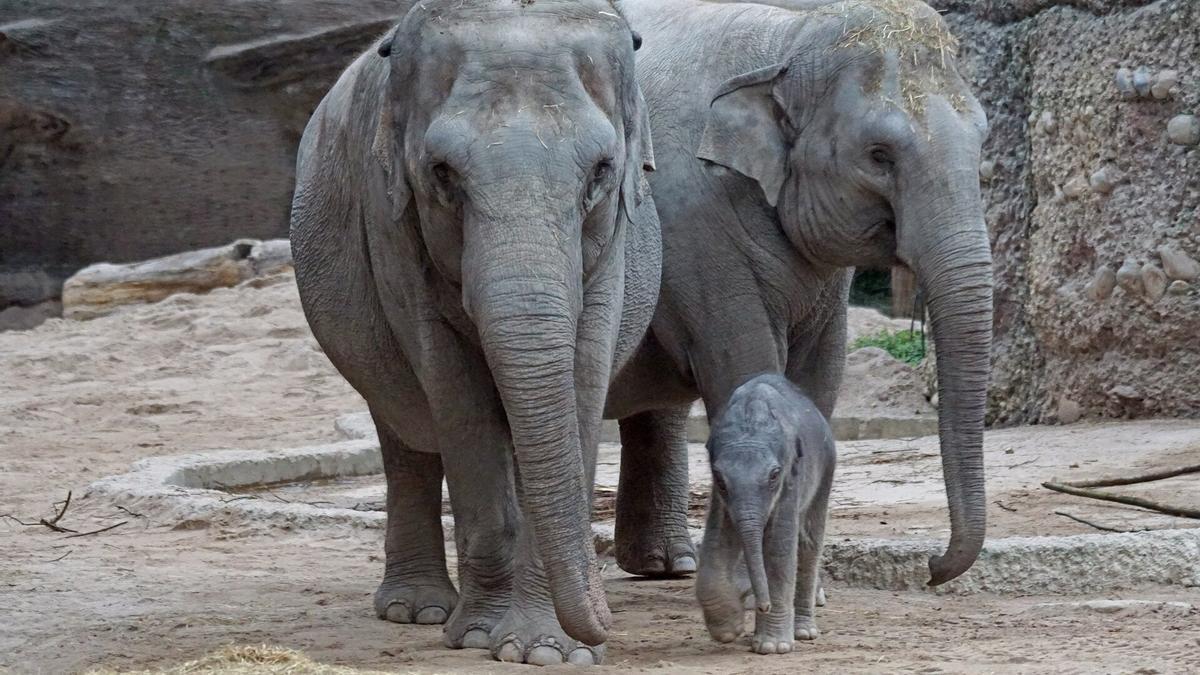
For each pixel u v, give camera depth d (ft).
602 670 30.17
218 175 141.59
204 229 141.69
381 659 31.86
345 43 142.00
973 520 36.17
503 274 28.89
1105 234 70.49
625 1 45.32
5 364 106.32
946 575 36.24
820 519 33.27
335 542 50.96
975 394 36.94
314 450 70.23
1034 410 75.10
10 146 137.18
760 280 40.91
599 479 63.52
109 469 70.33
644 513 44.83
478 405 33.06
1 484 65.41
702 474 63.31
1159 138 68.69
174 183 140.77
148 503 56.39
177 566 46.39
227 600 40.40
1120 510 48.55
